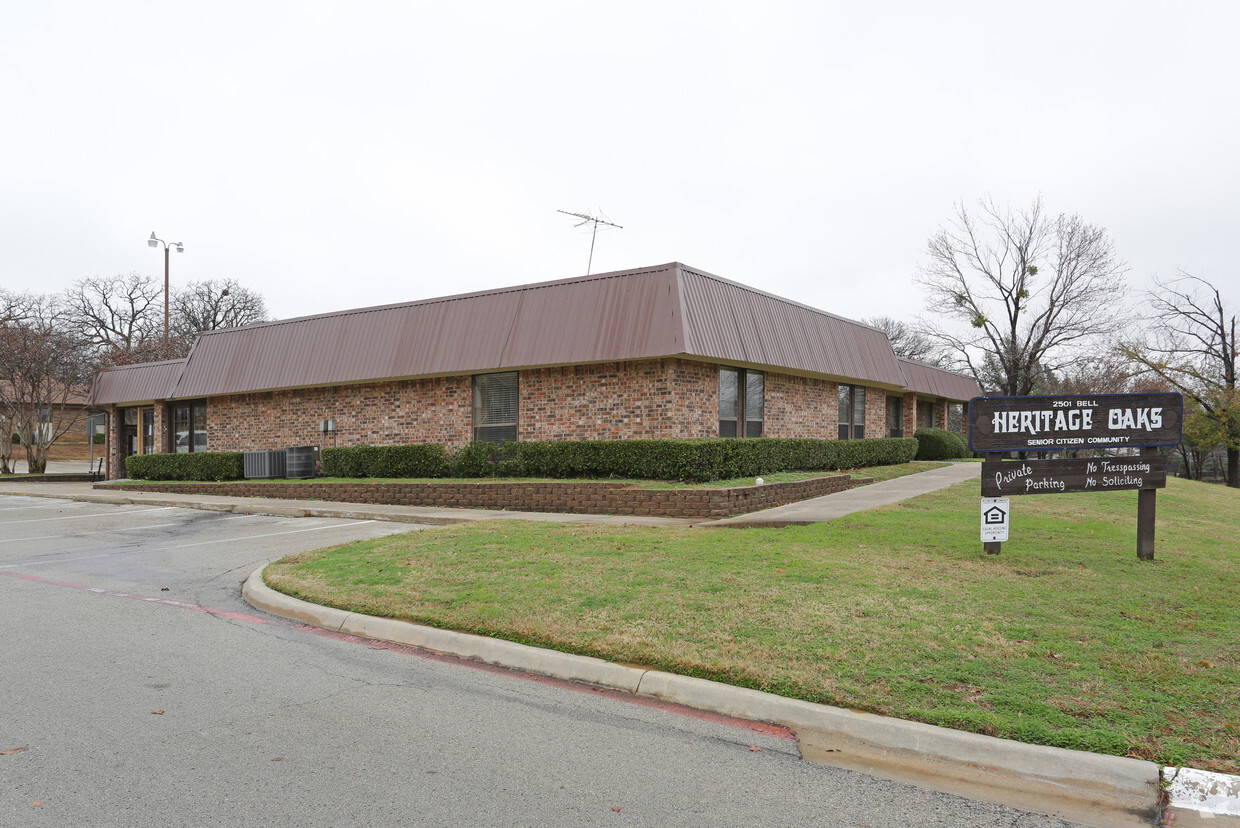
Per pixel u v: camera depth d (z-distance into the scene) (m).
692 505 13.54
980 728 4.22
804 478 16.38
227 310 59.84
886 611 6.27
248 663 5.88
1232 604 6.49
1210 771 3.74
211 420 24.81
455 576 7.95
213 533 13.43
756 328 18.16
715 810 3.60
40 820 3.44
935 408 33.41
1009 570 7.81
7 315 37.22
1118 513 12.21
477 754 4.21
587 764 4.09
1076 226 34.72
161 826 3.39
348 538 12.43
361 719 4.73
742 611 6.33
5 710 4.84
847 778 3.94
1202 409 37.75
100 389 28.12
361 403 21.05
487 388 18.75
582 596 6.95
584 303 17.00
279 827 3.40
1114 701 4.50
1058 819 3.55
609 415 16.86
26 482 28.48
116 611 7.59
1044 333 35.19
